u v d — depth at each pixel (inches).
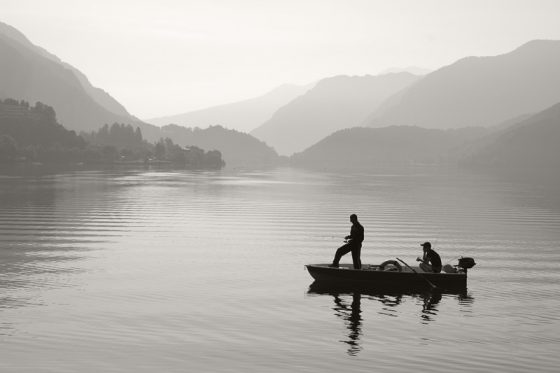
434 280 1390.3
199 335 1027.9
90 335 1016.2
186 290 1332.4
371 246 2076.8
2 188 5241.1
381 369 896.3
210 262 1688.0
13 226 2486.5
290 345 988.6
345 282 1414.9
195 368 887.1
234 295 1293.1
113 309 1169.4
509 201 4598.9
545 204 4269.2
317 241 2167.8
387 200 4653.1
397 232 2502.5
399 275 1395.2
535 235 2439.7
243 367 893.8
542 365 919.0
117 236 2224.4
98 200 4069.9
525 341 1022.4
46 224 2576.3
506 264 1747.0
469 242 2219.5
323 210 3602.4
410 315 1163.9
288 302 1242.6
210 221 2834.6
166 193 5137.8
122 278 1450.5
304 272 1555.1
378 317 1147.9
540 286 1432.1
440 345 999.0
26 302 1208.2
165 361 910.4
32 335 1010.1
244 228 2559.1
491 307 1229.7
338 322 1112.8
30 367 876.0
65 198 4175.7
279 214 3284.9
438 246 2114.9
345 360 928.3
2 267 1572.3
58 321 1087.0
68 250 1871.3
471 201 4584.2
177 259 1732.3
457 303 1259.8
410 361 928.3
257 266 1635.1
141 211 3297.2
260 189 6141.7
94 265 1616.6
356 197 5022.1
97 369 874.8
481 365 916.6
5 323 1069.8
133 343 983.6
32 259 1700.3
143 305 1202.0
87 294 1282.0
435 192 5925.2
